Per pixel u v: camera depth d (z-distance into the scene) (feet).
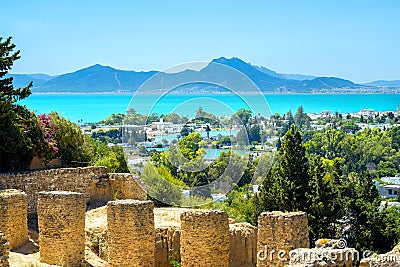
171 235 130.93
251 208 172.65
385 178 399.03
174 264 126.93
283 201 176.65
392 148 456.86
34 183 154.51
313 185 179.83
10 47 176.45
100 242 131.44
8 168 165.27
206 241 112.78
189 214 113.70
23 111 174.91
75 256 119.85
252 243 127.24
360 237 180.75
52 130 180.75
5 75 179.42
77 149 187.11
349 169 411.13
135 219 115.24
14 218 124.77
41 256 120.37
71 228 119.34
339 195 192.85
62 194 119.44
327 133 460.96
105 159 193.98
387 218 193.88
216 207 159.22
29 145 166.71
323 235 171.12
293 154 183.21
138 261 115.34
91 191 163.12
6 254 94.32
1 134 161.79
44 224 119.96
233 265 124.98
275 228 103.50
